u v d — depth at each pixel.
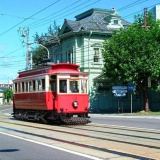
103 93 43.12
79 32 42.12
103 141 12.45
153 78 35.31
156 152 9.92
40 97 21.66
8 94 114.75
